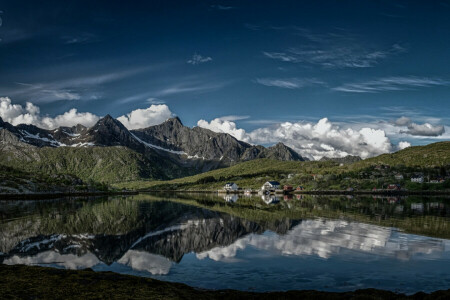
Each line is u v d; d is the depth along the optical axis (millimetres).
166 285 29203
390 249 44844
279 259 40406
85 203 145750
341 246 47031
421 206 112938
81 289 26562
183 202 152750
